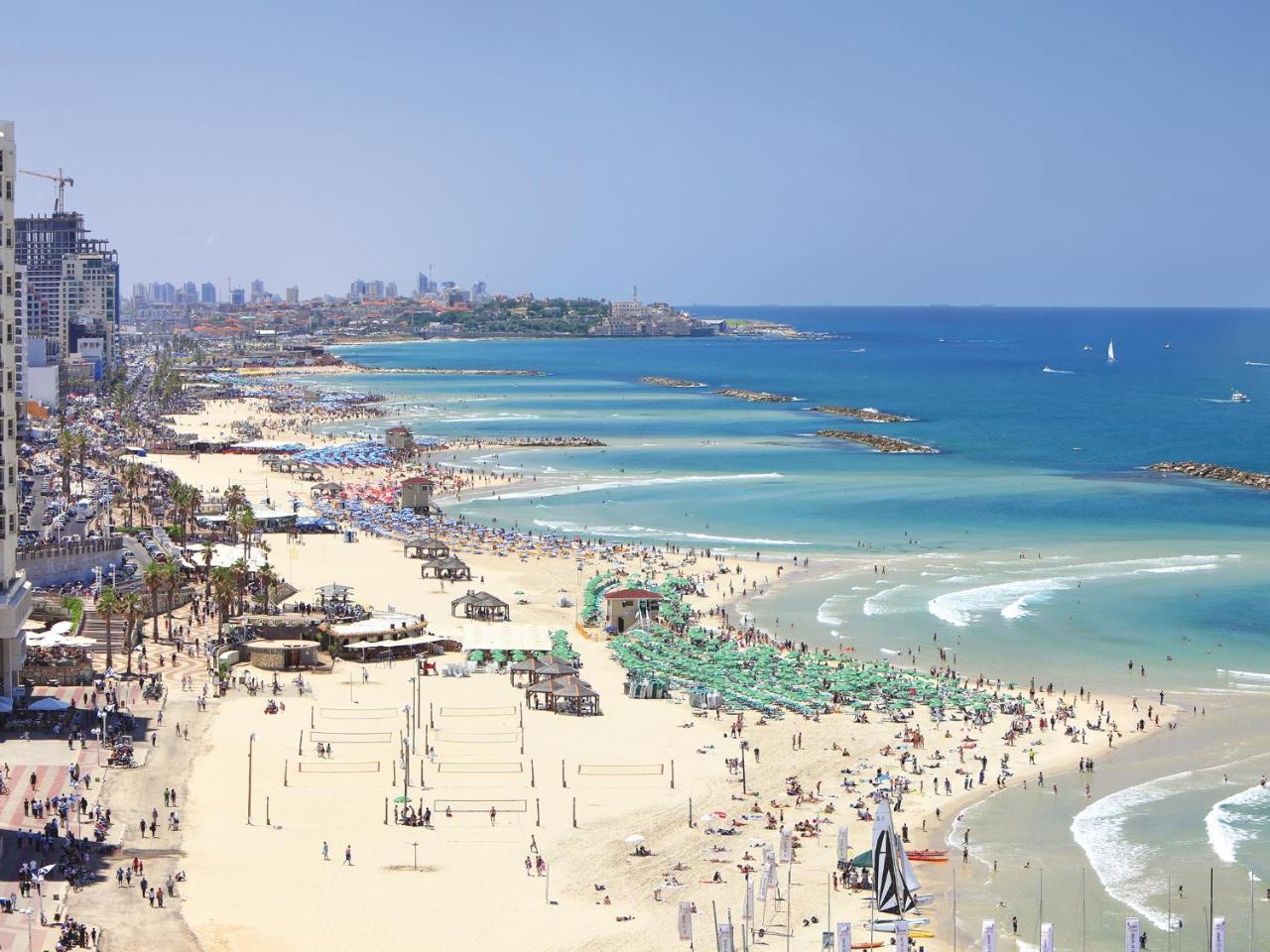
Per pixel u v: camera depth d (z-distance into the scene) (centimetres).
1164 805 12000
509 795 11875
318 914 9306
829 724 14350
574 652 16838
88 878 9681
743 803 11838
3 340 13262
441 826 11100
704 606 19762
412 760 12731
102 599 15100
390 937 9012
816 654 16962
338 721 13838
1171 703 15162
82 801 10919
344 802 11550
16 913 8994
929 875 10438
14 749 12244
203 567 19812
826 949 9006
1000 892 10112
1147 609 19425
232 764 12331
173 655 15775
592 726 14012
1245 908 9844
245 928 9019
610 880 10112
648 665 16288
